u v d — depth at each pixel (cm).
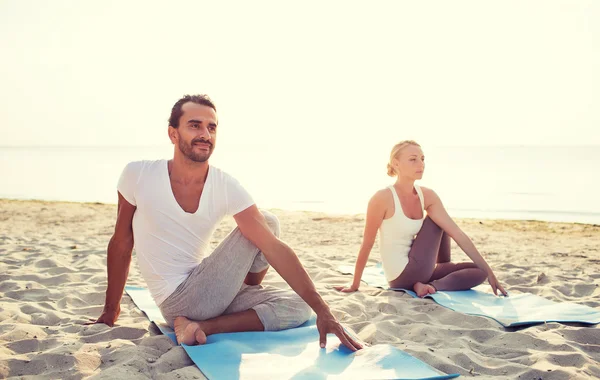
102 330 298
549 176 2136
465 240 400
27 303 360
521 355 278
